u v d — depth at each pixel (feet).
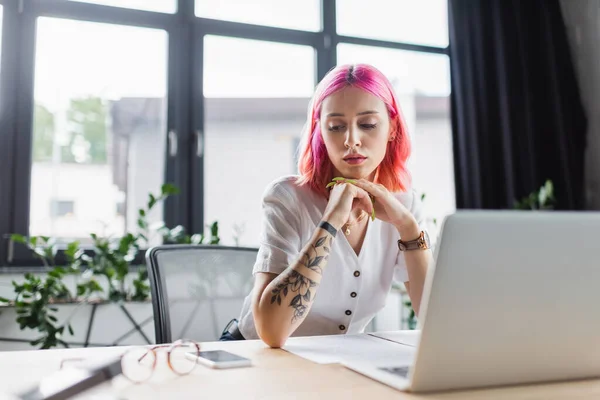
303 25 10.93
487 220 1.95
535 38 11.32
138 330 8.34
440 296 1.95
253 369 2.44
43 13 9.30
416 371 2.01
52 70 9.37
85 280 8.71
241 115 10.77
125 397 1.95
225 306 4.84
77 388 1.94
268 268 3.66
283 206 4.08
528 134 10.94
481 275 1.97
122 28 9.82
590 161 11.19
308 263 3.26
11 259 8.84
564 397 2.03
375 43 11.27
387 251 4.35
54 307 8.03
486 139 10.89
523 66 11.10
